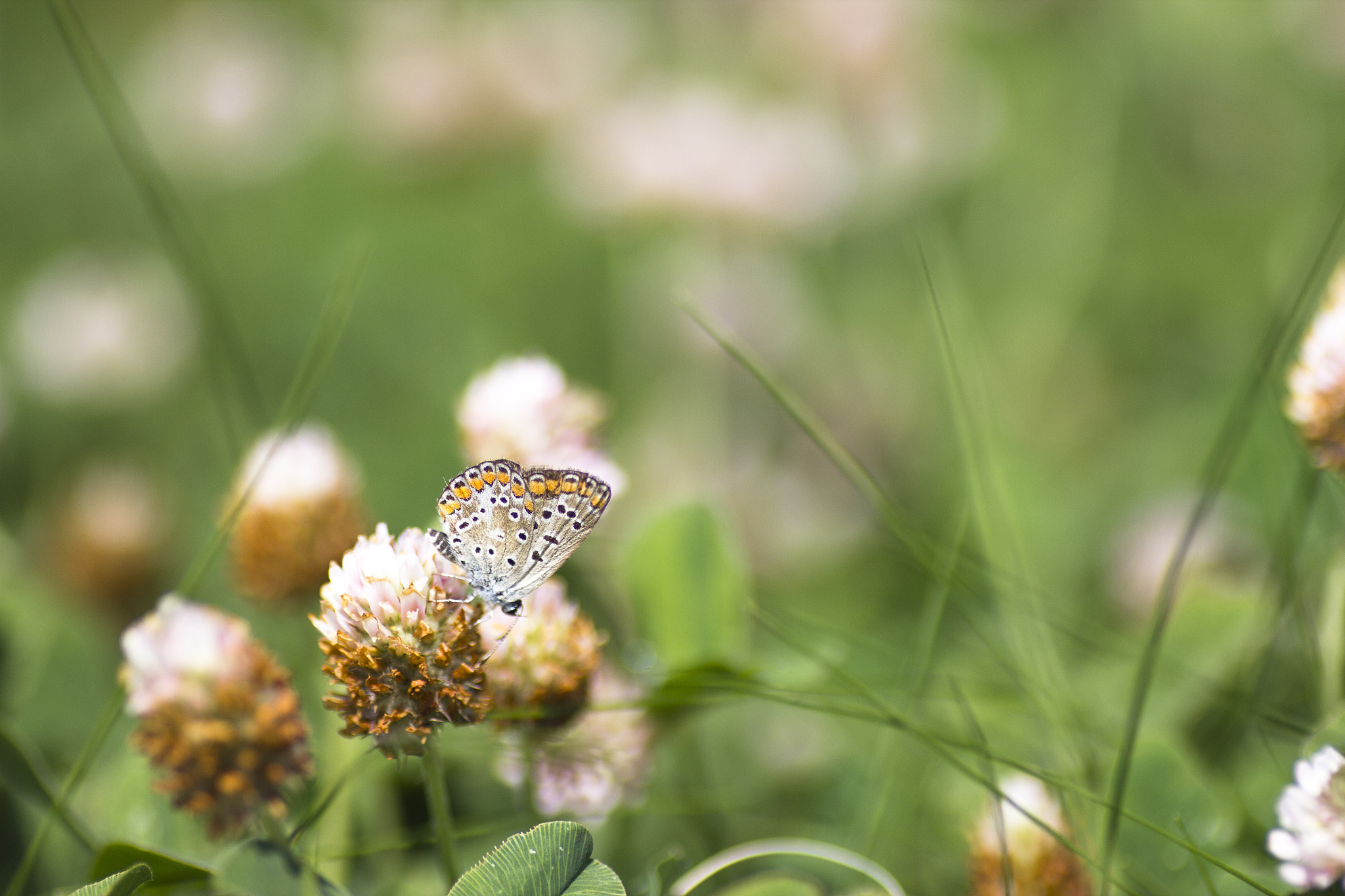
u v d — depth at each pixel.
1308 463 0.46
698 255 0.76
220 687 0.41
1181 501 0.56
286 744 0.41
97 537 0.58
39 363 0.77
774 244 0.78
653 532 0.47
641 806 0.44
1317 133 0.85
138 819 0.44
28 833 0.44
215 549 0.45
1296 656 0.46
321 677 0.47
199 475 0.74
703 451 0.70
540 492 0.41
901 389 0.75
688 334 0.74
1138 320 0.78
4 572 0.51
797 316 0.77
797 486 0.69
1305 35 0.86
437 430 0.76
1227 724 0.46
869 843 0.44
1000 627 0.48
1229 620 0.48
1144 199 0.85
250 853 0.40
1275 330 0.46
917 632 0.52
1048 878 0.42
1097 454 0.69
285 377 0.81
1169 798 0.43
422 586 0.40
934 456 0.70
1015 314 0.78
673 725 0.46
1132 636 0.50
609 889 0.39
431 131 0.86
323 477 0.45
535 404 0.44
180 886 0.41
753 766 0.48
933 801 0.46
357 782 0.45
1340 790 0.40
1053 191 0.85
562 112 0.86
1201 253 0.80
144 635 0.41
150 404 0.78
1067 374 0.75
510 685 0.41
